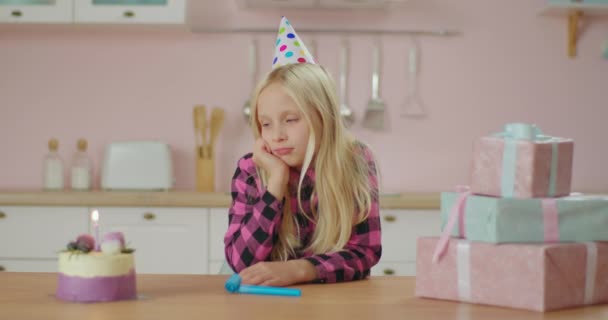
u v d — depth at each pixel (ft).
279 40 4.98
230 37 10.44
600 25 10.38
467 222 3.27
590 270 3.17
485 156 3.31
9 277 4.06
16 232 8.91
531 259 3.04
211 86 10.45
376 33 10.37
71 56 10.46
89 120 10.48
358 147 4.89
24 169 10.48
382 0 9.73
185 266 8.85
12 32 10.45
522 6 10.40
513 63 10.42
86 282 3.26
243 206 4.82
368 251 4.59
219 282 3.92
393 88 10.45
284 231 4.69
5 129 10.48
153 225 8.87
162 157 9.80
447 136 10.44
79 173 9.93
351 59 10.41
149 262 8.86
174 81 10.46
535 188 3.20
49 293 3.50
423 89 10.44
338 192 4.54
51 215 8.91
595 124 10.40
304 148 4.43
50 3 9.56
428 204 8.65
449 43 10.43
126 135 10.46
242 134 10.42
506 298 3.13
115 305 3.18
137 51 10.46
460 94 10.43
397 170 10.44
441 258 3.34
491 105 10.43
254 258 4.49
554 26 10.41
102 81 10.49
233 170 10.41
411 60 10.38
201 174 10.08
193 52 10.45
